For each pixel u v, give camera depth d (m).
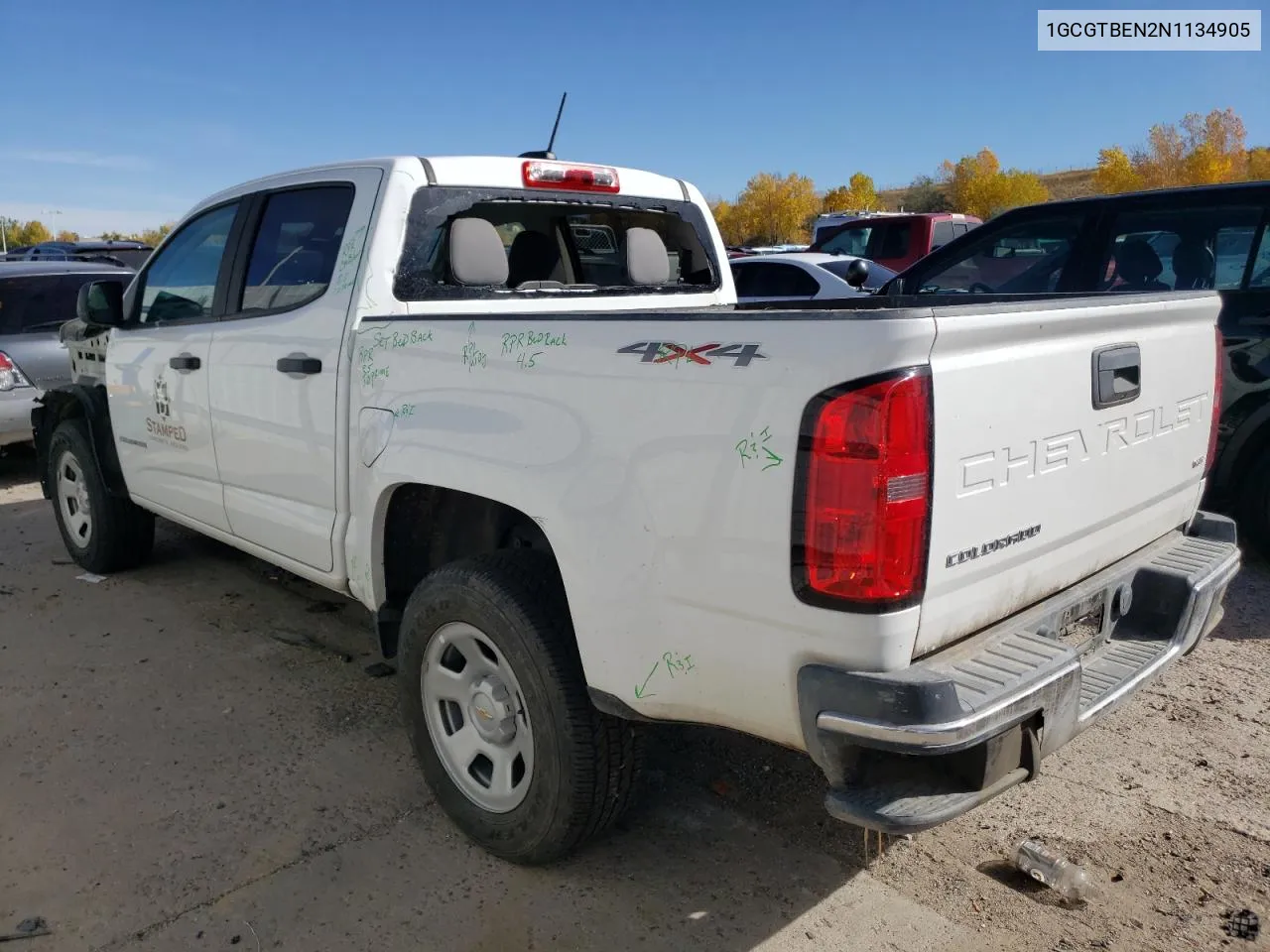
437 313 3.32
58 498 5.59
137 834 3.07
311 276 3.56
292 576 5.45
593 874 2.89
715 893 2.80
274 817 3.17
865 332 2.02
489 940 2.61
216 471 4.08
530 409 2.63
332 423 3.34
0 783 3.36
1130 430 2.74
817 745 2.15
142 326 4.55
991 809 3.21
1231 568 3.05
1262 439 5.19
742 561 2.21
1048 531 2.45
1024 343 2.30
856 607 2.06
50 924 2.66
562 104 4.11
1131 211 5.65
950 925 2.66
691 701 2.40
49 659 4.36
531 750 2.75
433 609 2.92
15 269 7.68
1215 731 3.68
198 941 2.61
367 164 3.49
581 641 2.54
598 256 4.30
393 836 3.07
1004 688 2.13
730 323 2.23
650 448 2.35
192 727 3.75
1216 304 3.10
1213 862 2.92
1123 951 2.56
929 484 2.06
